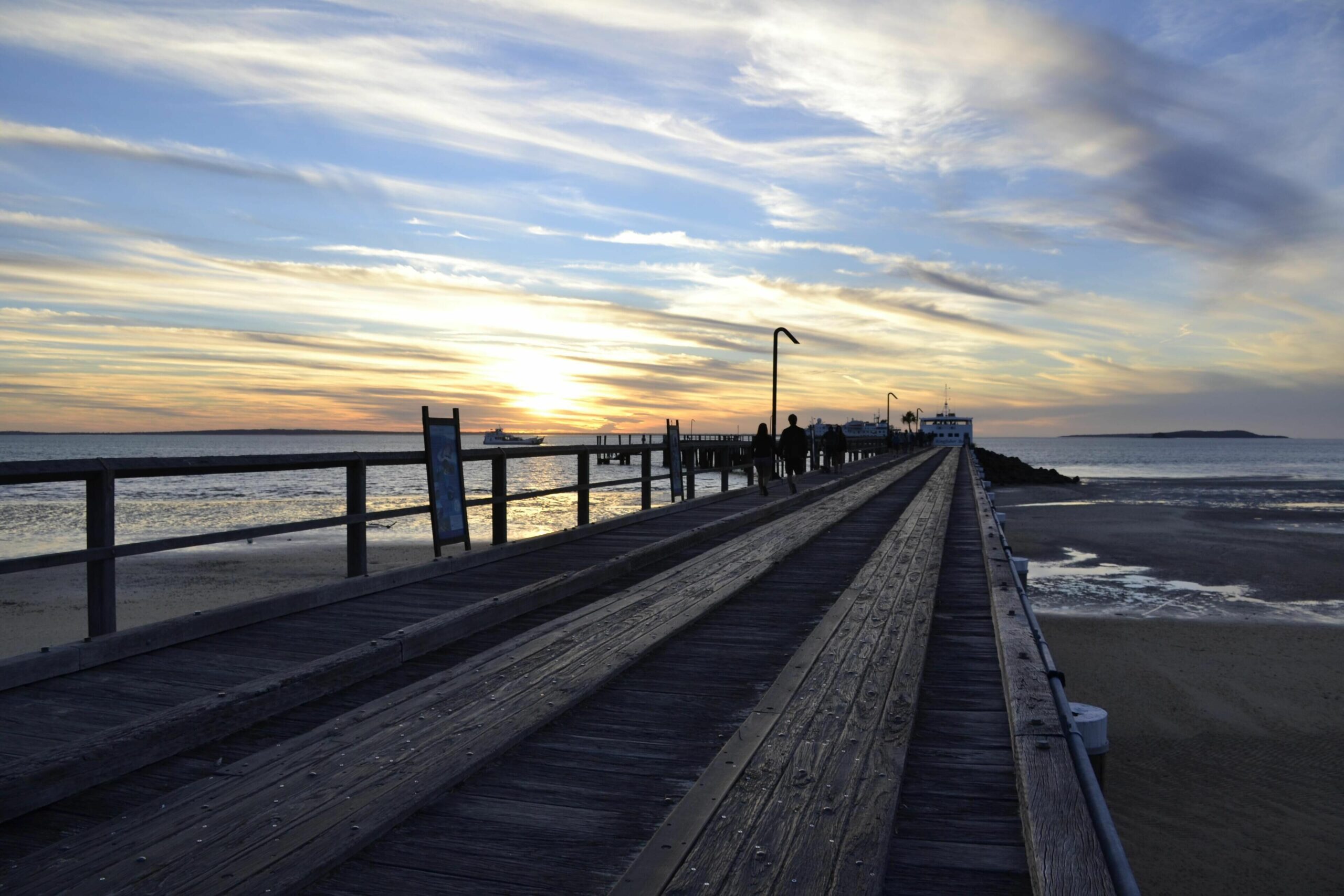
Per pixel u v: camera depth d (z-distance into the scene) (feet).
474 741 11.16
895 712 12.16
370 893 7.73
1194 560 88.07
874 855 8.02
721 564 26.40
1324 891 23.99
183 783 10.37
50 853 8.02
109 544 15.51
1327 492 214.48
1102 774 16.56
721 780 9.75
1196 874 24.90
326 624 18.22
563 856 8.49
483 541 78.02
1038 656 14.73
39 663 13.74
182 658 15.38
